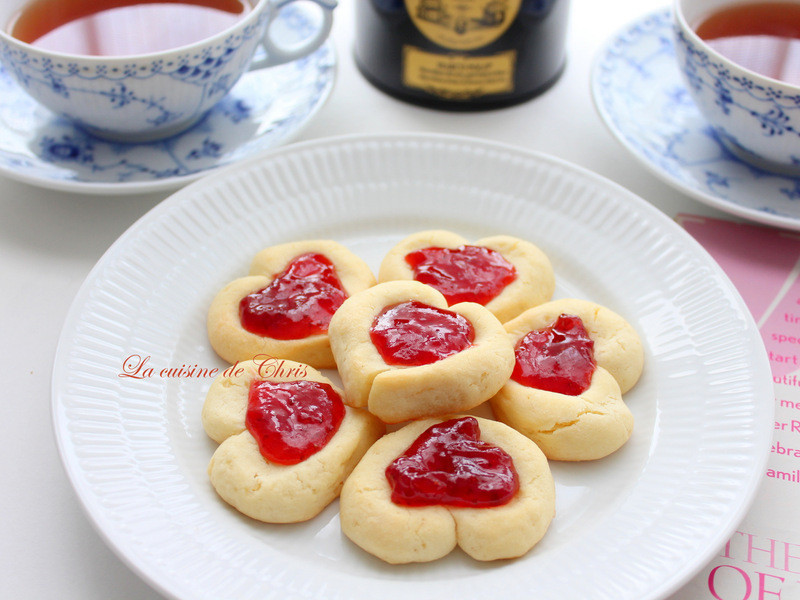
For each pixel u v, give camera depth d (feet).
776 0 1.21
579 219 1.14
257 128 1.22
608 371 0.99
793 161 1.13
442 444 0.91
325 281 1.07
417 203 1.17
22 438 0.97
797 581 0.89
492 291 1.06
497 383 0.94
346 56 1.43
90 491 0.87
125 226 1.17
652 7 1.55
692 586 0.88
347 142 1.18
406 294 1.00
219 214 1.12
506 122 1.32
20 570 0.89
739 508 0.88
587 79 1.40
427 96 1.32
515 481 0.90
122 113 1.12
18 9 1.17
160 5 1.23
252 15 1.14
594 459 0.95
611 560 0.86
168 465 0.93
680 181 1.14
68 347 0.97
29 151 1.16
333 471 0.91
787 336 1.06
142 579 0.83
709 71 1.11
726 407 0.96
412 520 0.87
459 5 1.21
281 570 0.86
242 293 1.06
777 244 1.16
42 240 1.15
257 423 0.93
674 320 1.04
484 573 0.87
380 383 0.92
